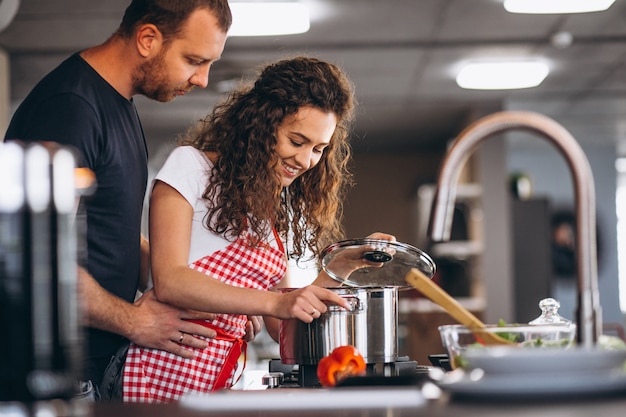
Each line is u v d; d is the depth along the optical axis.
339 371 1.64
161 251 1.98
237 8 4.56
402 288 1.99
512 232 8.01
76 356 1.00
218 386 2.07
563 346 1.41
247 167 2.03
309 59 2.09
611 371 1.08
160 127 8.05
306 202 2.32
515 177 8.47
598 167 10.25
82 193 1.03
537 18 5.16
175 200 2.01
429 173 9.98
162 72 2.15
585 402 1.00
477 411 0.96
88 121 2.04
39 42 5.37
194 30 2.12
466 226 7.79
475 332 1.41
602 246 10.14
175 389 2.05
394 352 1.87
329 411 1.02
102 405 1.15
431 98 7.43
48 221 0.99
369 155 10.02
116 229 2.11
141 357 2.04
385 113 8.00
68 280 1.00
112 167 2.10
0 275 0.98
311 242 2.35
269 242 2.12
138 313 1.99
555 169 10.38
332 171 2.33
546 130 1.31
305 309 1.81
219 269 2.05
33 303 0.98
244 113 2.06
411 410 0.99
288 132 2.04
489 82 6.36
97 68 2.14
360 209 9.98
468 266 7.89
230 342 2.09
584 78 6.83
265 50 5.60
